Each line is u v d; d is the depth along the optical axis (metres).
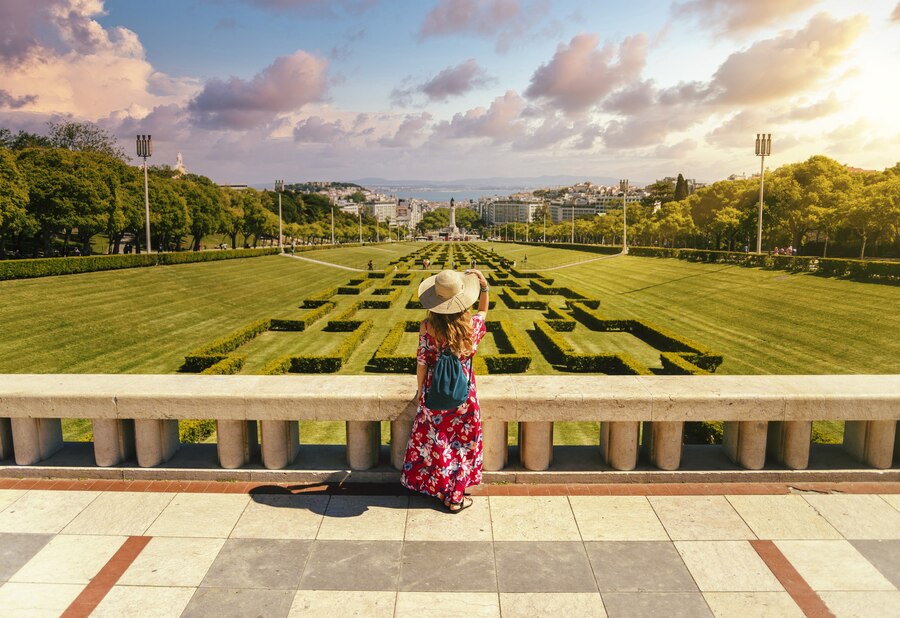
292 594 3.90
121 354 23.20
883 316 26.11
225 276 48.75
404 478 5.16
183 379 5.88
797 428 5.46
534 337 27.02
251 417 5.43
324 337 27.25
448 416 4.90
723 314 32.03
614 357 20.39
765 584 3.98
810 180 65.62
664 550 4.39
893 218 49.66
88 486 5.45
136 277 41.19
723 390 5.46
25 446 5.68
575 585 3.99
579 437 13.80
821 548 4.40
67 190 47.38
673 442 5.51
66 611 3.72
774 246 75.81
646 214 128.38
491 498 5.22
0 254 47.56
